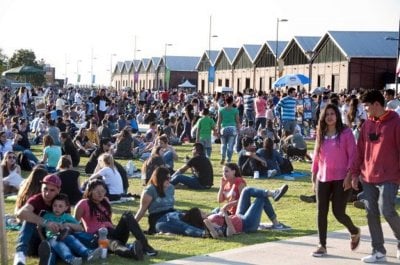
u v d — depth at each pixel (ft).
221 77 330.13
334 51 231.09
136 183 57.16
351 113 52.24
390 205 27.58
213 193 51.37
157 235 34.35
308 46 248.11
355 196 44.55
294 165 71.05
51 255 27.35
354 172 28.50
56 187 29.19
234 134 68.23
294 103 76.28
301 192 51.98
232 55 320.09
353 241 30.50
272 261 28.78
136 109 159.63
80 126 96.94
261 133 79.10
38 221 28.68
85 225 30.35
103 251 28.50
